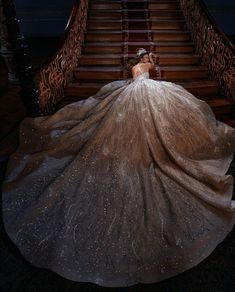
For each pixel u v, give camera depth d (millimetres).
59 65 4156
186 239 2197
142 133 2834
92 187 2576
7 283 2080
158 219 2303
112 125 2896
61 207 2449
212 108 4109
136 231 2217
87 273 2006
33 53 7133
